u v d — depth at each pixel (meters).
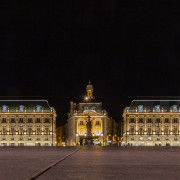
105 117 162.75
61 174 16.39
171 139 150.00
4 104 154.12
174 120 151.12
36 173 16.33
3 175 15.84
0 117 151.75
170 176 15.73
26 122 151.88
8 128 151.38
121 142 168.50
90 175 16.09
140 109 152.25
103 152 49.16
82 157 32.81
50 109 153.25
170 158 31.08
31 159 29.25
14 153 44.78
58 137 198.38
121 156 35.31
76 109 172.75
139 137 150.75
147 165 22.06
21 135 151.12
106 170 18.53
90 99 170.88
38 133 151.38
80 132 161.00
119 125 197.38
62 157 32.56
